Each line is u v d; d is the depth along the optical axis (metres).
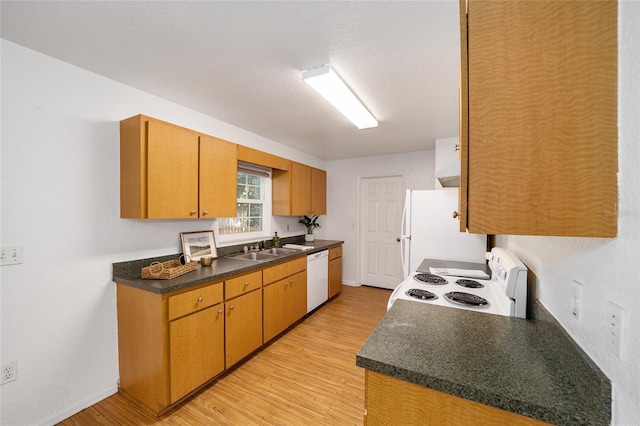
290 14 1.28
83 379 1.78
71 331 1.73
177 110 2.36
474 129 0.75
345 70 1.78
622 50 0.60
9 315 1.51
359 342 2.70
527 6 0.69
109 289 1.91
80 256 1.78
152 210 1.88
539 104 0.69
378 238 4.61
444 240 2.68
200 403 1.82
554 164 0.68
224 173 2.43
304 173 3.93
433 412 0.78
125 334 1.88
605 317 0.65
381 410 0.85
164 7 1.24
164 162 1.95
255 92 2.12
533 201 0.69
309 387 1.99
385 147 3.94
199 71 1.81
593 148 0.64
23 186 1.55
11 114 1.51
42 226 1.62
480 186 0.74
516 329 1.08
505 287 1.24
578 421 0.61
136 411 1.74
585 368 0.71
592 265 0.71
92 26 1.37
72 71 1.74
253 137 3.22
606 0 0.63
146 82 1.96
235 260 2.62
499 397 0.68
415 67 1.74
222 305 2.07
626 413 0.56
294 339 2.76
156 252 2.23
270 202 3.69
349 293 4.30
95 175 1.85
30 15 1.28
